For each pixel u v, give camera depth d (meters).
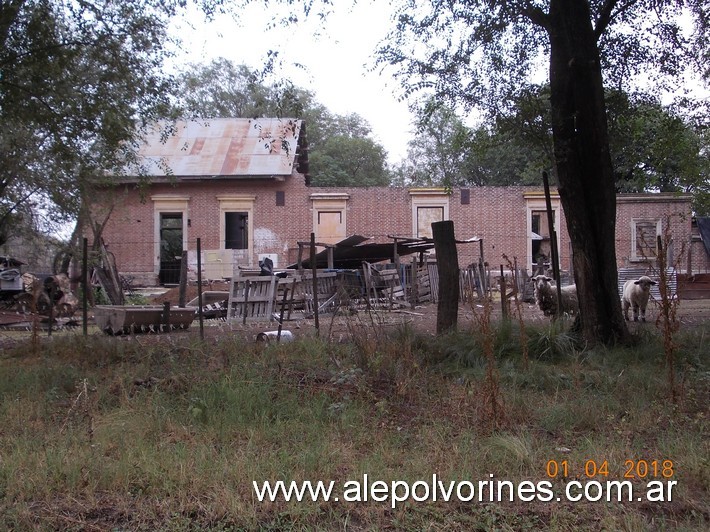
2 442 5.62
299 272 16.77
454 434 5.83
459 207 29.41
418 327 13.08
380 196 29.47
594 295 9.19
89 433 5.80
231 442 5.60
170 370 7.99
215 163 29.38
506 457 5.09
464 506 4.34
